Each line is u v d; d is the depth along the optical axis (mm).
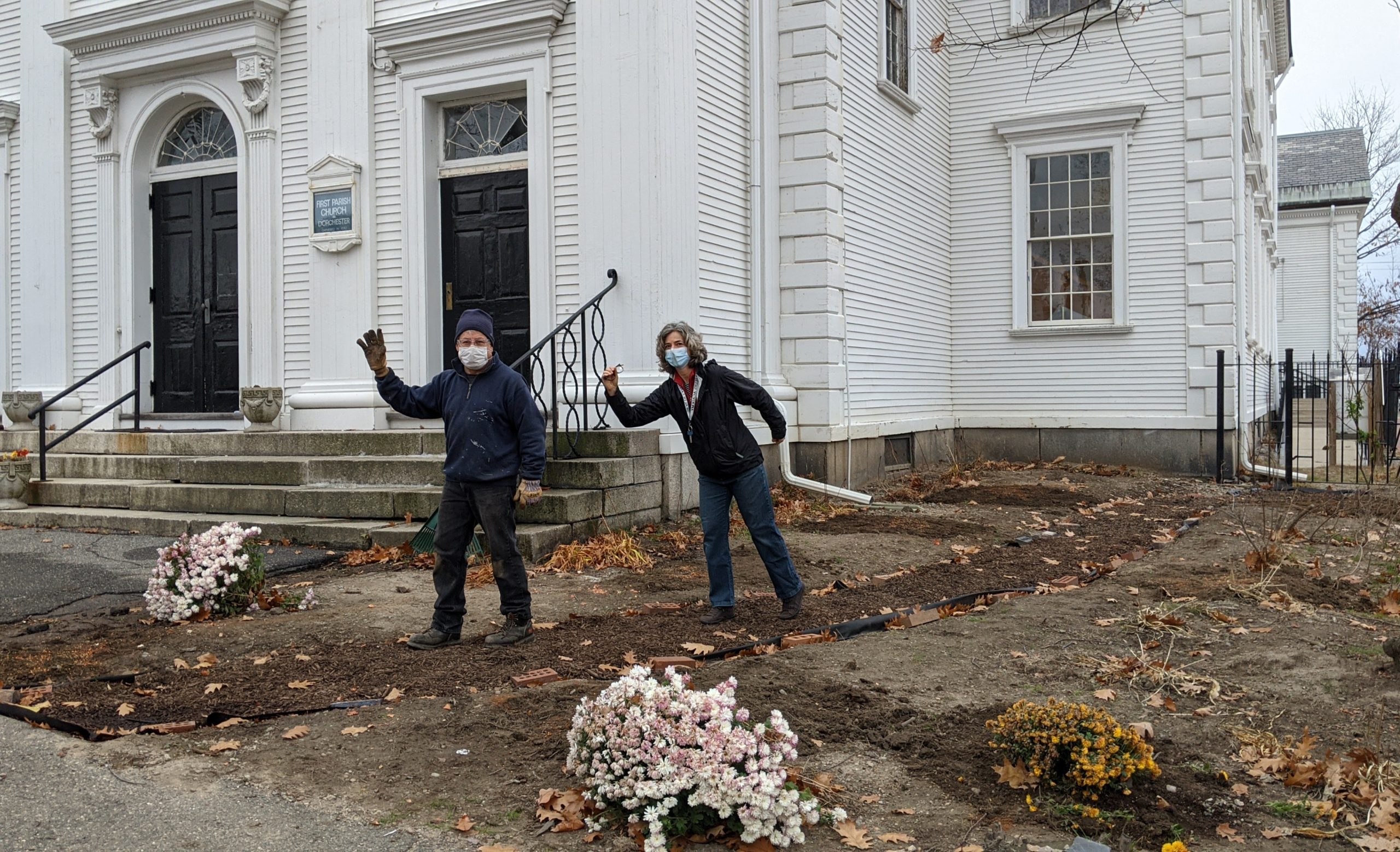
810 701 4574
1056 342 15742
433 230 10773
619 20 9766
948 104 16281
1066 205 15750
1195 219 14789
